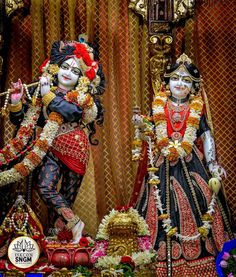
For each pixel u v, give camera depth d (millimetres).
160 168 5270
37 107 5207
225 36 6000
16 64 5852
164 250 5051
